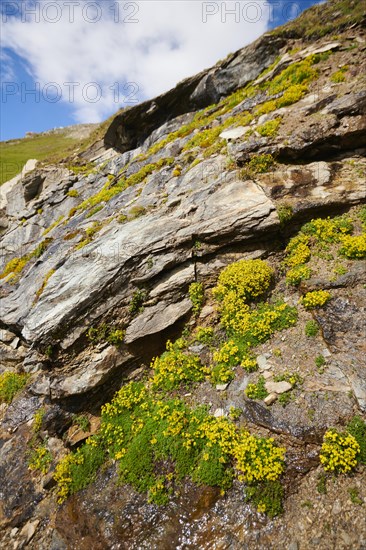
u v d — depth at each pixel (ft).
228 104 64.54
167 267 38.09
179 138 63.21
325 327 30.58
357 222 37.58
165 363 34.37
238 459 24.91
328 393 26.40
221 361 32.73
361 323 29.55
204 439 27.58
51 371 37.42
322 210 38.93
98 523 25.86
